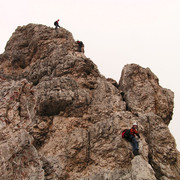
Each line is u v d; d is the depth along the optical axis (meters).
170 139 13.41
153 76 18.44
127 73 17.59
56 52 18.78
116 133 12.51
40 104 13.77
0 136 6.50
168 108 16.69
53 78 15.16
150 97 16.09
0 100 7.22
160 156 12.68
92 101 15.20
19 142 6.68
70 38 21.11
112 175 10.92
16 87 7.69
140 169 10.12
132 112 15.06
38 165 6.67
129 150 11.78
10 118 6.95
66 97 14.02
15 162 6.29
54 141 12.70
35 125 13.37
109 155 11.84
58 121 13.67
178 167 12.37
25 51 20.95
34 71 18.11
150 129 13.88
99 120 14.06
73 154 12.11
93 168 11.61
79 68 16.69
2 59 21.34
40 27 22.17
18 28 23.81
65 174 11.31
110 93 15.75
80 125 13.64
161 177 11.98
